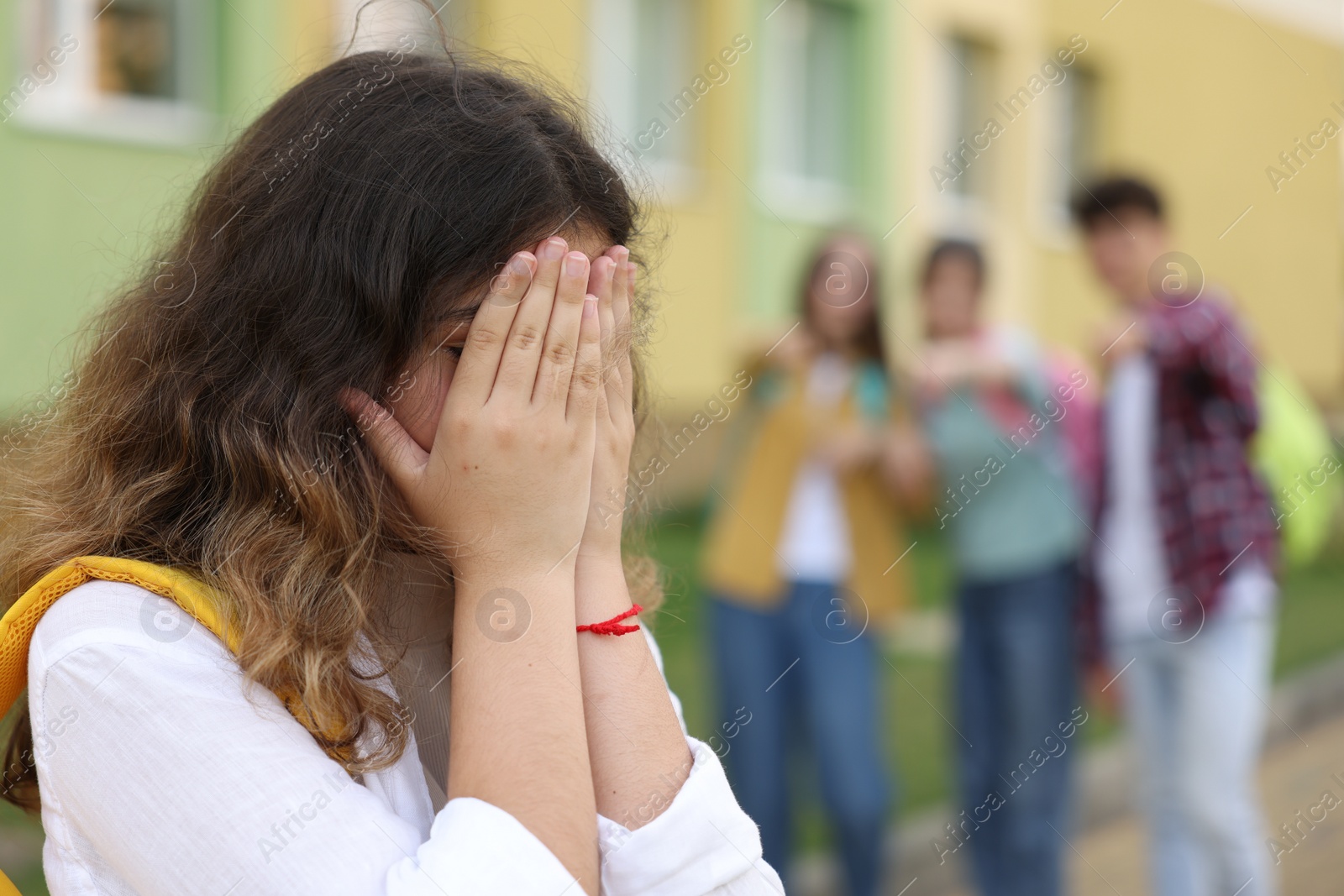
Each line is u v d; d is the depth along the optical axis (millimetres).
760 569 2682
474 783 863
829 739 2650
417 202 954
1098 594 2785
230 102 4535
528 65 1167
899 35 7621
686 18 6762
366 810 835
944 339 2855
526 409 946
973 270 2879
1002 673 2822
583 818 866
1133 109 8422
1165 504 2648
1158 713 2715
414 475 952
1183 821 2678
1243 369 2617
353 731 896
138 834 793
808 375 2768
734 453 2824
